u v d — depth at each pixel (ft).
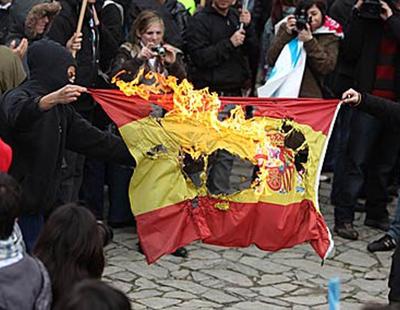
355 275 25.53
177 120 20.18
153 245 19.51
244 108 22.08
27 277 13.32
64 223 13.84
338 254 27.17
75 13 26.45
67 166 25.53
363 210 31.24
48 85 19.27
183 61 28.89
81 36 25.58
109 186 28.53
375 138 28.63
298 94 28.19
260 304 23.08
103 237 14.33
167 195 19.65
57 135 19.43
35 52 19.35
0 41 29.58
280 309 22.79
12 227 13.53
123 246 26.96
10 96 18.94
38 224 19.84
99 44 27.43
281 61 28.27
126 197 28.25
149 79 25.53
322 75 28.48
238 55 29.66
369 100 21.48
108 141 20.34
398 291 18.93
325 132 20.90
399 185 33.14
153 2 30.30
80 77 25.95
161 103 20.36
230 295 23.61
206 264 25.77
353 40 28.25
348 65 29.07
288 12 33.01
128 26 30.50
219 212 19.90
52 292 13.64
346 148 28.81
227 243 19.99
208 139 20.10
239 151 20.20
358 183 28.71
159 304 22.76
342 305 23.32
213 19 29.35
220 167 25.58
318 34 28.30
